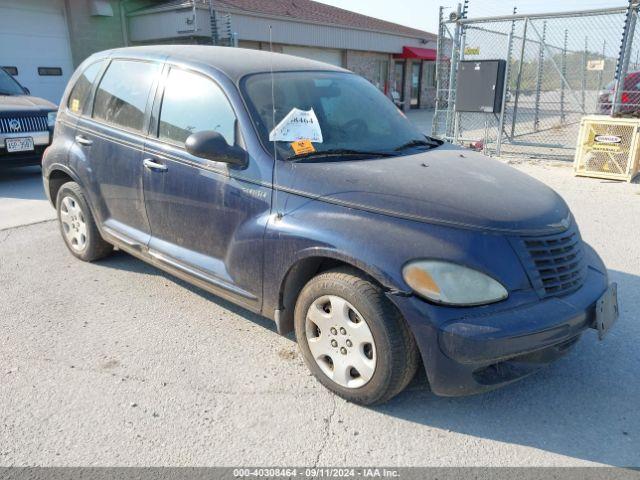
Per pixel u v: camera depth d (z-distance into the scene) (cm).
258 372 324
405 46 2436
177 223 377
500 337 248
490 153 1101
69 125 479
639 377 323
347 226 280
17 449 257
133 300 421
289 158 323
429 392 307
